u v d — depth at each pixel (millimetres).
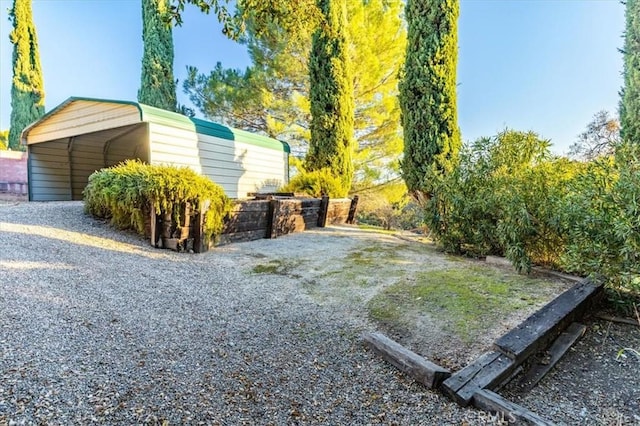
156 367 1778
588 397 1735
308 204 6555
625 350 2178
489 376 1760
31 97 14320
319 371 1890
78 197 8844
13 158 10453
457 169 4629
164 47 13312
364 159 10812
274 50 10172
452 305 2701
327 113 8383
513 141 4199
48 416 1325
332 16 8086
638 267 2363
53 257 3162
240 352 2029
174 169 4277
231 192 7434
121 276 3023
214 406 1534
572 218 2852
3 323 1957
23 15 14117
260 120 11250
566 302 2496
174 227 4039
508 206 3717
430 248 5098
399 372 1894
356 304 2838
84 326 2088
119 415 1396
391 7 9859
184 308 2564
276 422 1471
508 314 2521
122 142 9000
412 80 6402
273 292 3088
